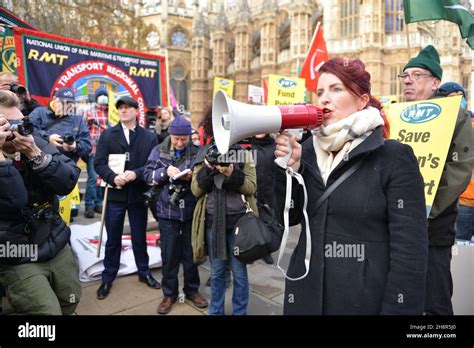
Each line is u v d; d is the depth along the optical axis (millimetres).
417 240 1433
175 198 3367
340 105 1554
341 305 1540
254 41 49562
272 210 3156
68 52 6219
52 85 6062
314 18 40750
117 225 3912
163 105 7277
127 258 4785
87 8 19891
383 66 33500
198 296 3660
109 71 6668
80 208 8023
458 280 2873
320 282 1575
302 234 1753
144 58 7055
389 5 33812
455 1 3650
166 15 51375
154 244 5422
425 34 33875
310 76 7434
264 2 43781
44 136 3986
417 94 2963
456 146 2557
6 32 5688
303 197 1740
